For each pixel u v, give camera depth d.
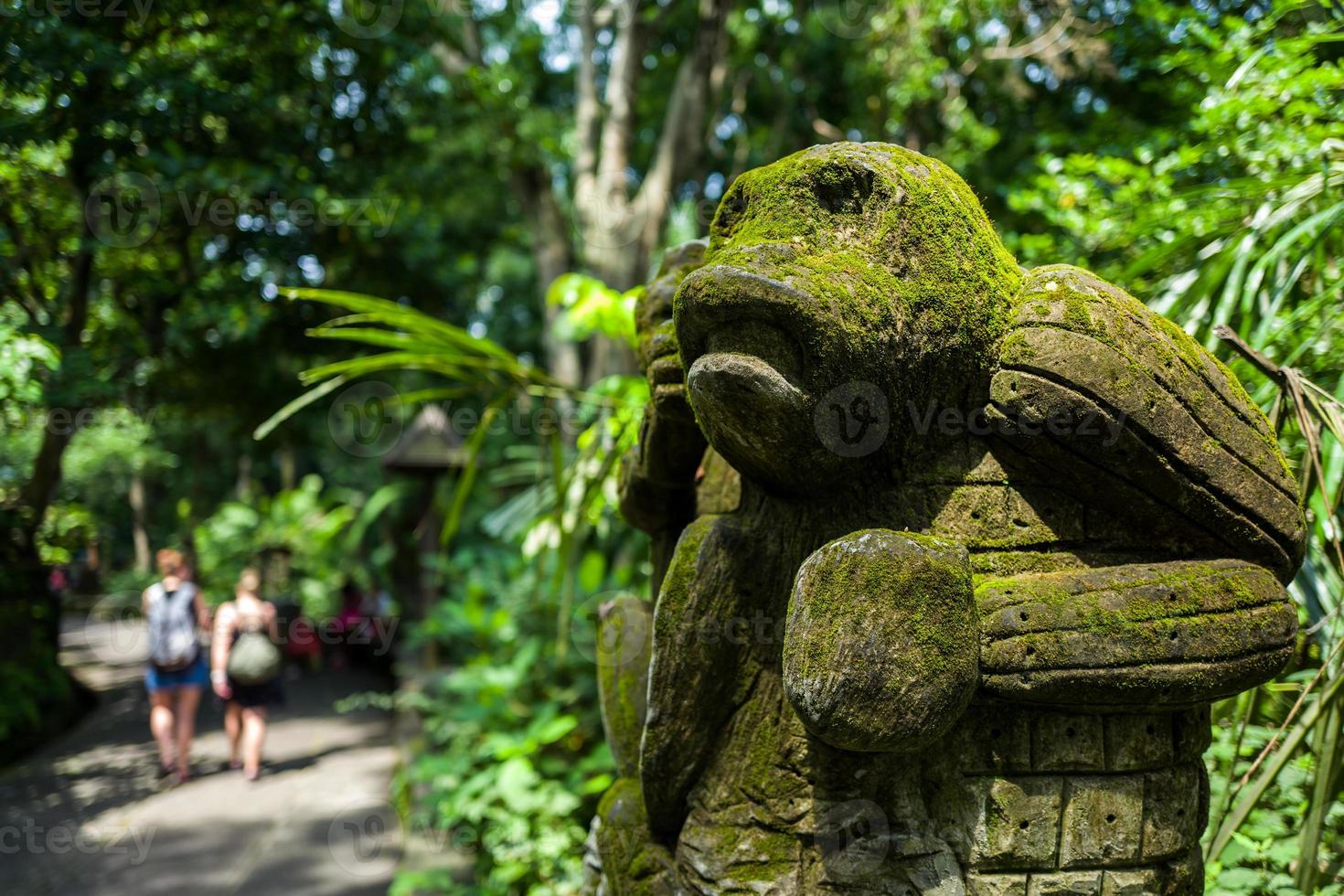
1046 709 1.11
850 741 1.03
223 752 5.44
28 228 4.63
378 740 5.69
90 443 9.37
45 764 5.15
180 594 4.98
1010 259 1.24
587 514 3.32
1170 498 1.11
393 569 9.83
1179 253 2.32
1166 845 1.14
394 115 5.92
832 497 1.24
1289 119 2.22
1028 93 5.37
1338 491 1.51
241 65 5.03
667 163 6.91
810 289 1.04
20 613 5.57
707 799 1.28
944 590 1.03
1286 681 1.87
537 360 11.45
